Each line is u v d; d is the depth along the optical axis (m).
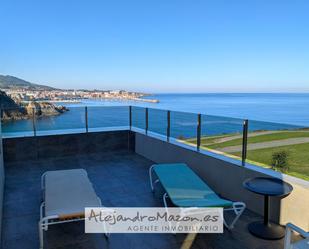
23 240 2.95
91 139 7.26
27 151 6.59
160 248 2.80
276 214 3.36
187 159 5.15
